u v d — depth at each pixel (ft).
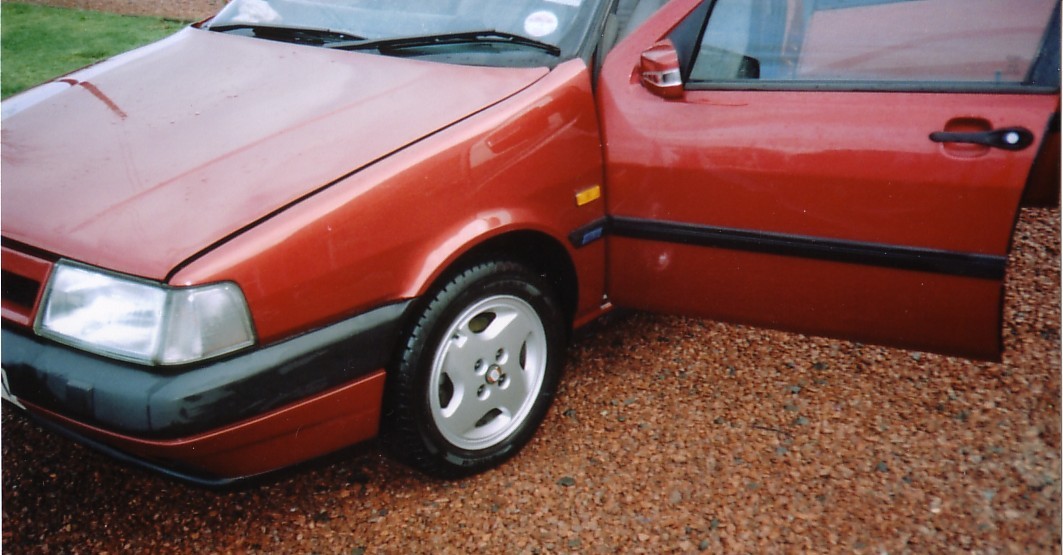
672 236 9.04
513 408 9.10
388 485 8.93
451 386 8.57
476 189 8.01
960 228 7.88
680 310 9.59
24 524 8.34
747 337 11.12
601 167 9.11
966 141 7.66
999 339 8.29
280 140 7.86
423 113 8.20
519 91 8.54
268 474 7.53
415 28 9.56
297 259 7.07
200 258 6.79
